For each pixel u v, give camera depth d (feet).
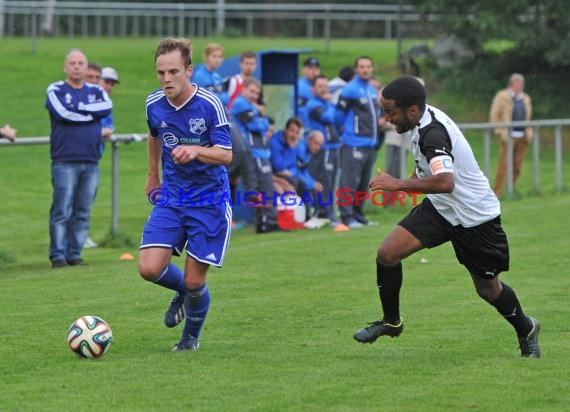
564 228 120.57
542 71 243.60
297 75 136.46
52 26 306.55
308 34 309.63
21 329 67.77
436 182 53.83
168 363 57.82
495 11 233.76
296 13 311.68
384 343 63.05
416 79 55.77
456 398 50.08
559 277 87.25
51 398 50.44
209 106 58.75
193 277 59.52
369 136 124.36
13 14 305.32
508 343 62.85
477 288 58.75
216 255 59.67
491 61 245.65
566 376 54.34
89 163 98.12
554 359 58.39
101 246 112.37
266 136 121.08
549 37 231.71
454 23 240.32
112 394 51.08
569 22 230.27
